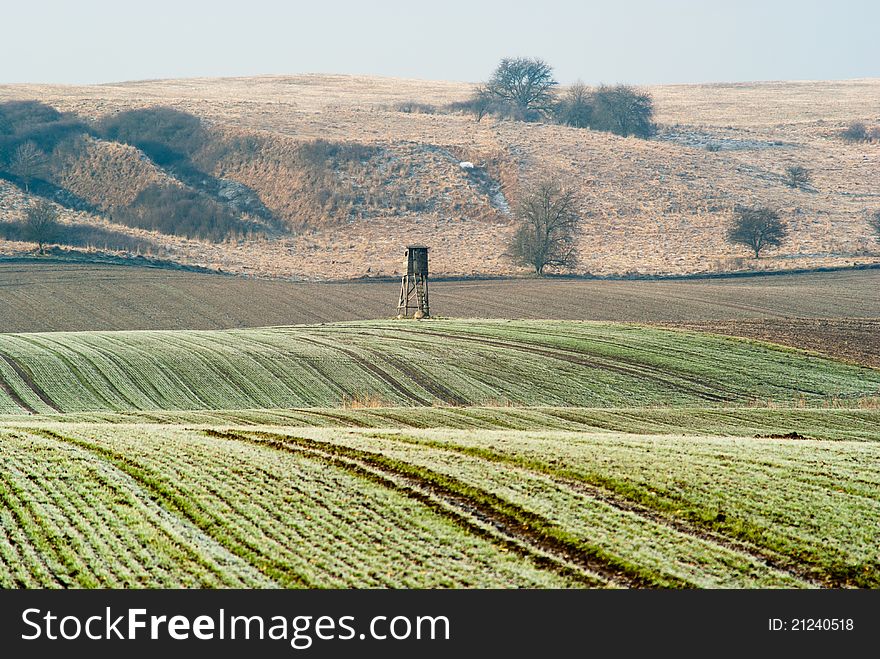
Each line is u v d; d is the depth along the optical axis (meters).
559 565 70.81
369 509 80.94
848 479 85.88
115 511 79.31
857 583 68.44
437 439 102.69
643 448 97.62
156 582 67.25
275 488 85.62
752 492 82.81
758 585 67.75
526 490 84.69
